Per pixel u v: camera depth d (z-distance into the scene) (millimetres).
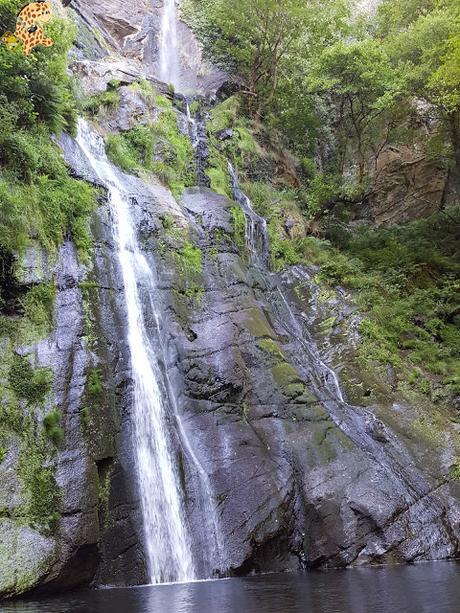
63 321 10039
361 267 20094
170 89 21219
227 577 9203
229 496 10070
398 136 26422
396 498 11086
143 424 10219
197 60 28562
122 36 29875
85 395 9375
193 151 19078
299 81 26719
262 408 11945
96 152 15664
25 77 12672
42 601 7137
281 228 20516
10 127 11234
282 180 24641
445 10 22656
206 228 15461
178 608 6480
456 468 12555
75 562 7918
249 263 16656
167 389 11375
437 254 21891
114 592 7820
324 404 13406
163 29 31109
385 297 18609
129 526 8875
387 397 14672
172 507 9648
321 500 10656
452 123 24281
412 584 7867
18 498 7875
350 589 7617
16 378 8906
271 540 9844
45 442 8547
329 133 28328
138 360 11055
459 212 25547
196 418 11102
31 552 7555
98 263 11602
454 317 18953
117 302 11508
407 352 16688
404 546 10430
